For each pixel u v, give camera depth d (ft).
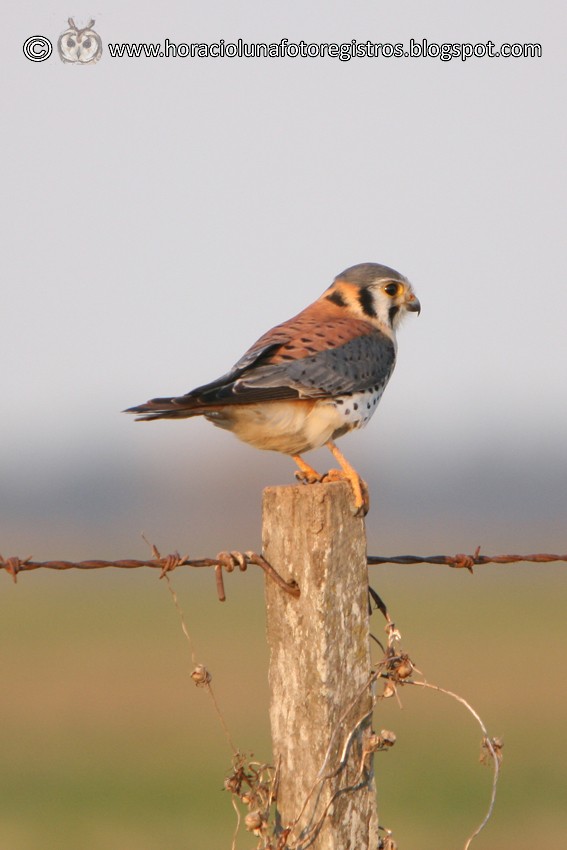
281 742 17.63
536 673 69.72
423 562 21.65
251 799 17.66
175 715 60.29
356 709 17.38
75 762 51.90
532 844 39.04
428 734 55.26
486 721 57.36
